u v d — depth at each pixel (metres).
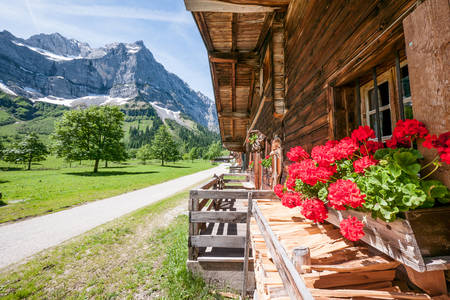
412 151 1.19
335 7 2.29
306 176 1.62
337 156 1.52
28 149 44.59
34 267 4.35
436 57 1.11
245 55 5.50
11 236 6.11
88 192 13.98
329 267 1.26
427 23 1.16
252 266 3.86
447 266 0.97
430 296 1.11
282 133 4.47
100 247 5.29
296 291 1.00
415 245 0.97
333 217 1.74
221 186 8.96
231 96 7.91
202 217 4.01
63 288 3.67
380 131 1.80
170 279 3.83
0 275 4.08
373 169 1.24
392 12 1.46
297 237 1.85
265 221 2.10
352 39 1.95
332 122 2.30
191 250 4.04
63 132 32.72
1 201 10.87
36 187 15.91
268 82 4.46
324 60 2.53
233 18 4.09
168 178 24.22
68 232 6.42
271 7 3.61
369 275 1.28
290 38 3.84
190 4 3.36
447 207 1.08
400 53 1.62
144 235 6.13
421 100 1.21
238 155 39.31
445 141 1.04
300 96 3.36
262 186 6.83
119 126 37.53
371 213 1.23
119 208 9.58
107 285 3.75
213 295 3.60
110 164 60.19
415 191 1.03
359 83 2.14
